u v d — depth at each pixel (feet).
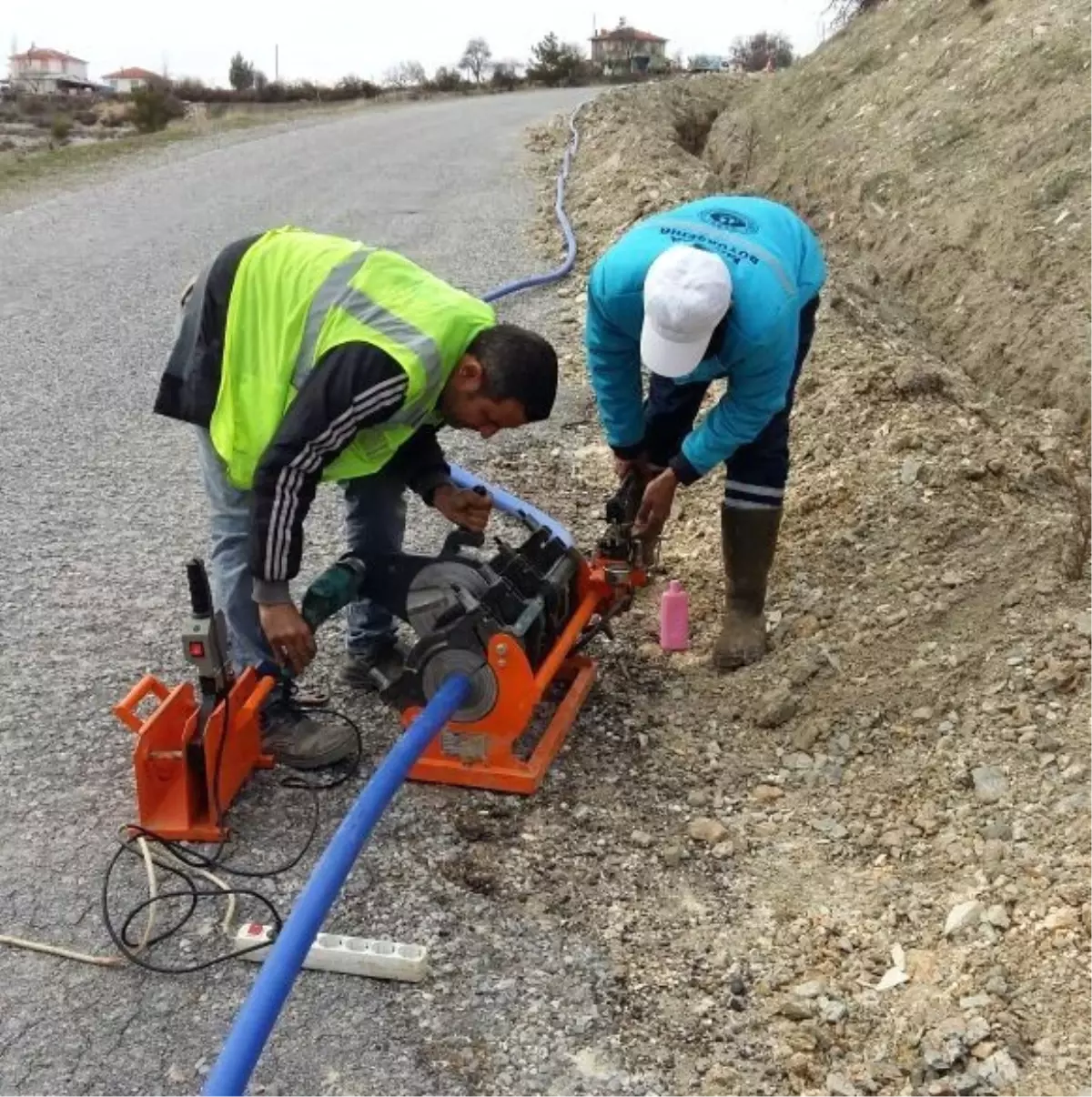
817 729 11.85
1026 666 11.78
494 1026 8.57
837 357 19.27
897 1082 8.09
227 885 9.73
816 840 10.63
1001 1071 7.89
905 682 12.14
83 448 19.39
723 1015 8.77
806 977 9.10
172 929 9.27
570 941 9.41
